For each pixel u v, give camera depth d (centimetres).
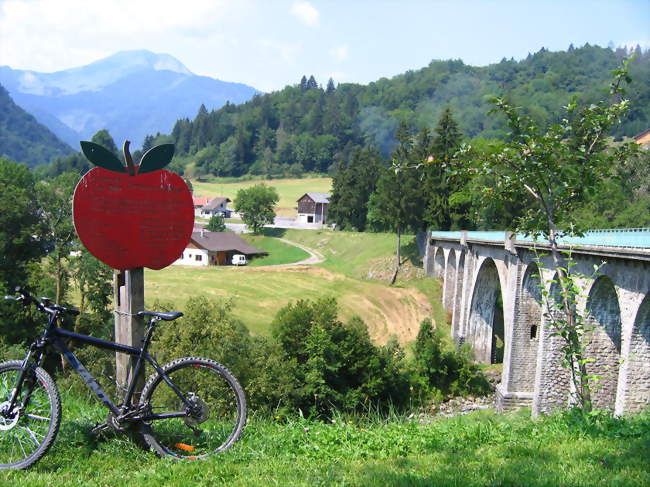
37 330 4016
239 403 676
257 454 659
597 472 591
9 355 1494
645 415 1055
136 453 650
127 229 788
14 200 4209
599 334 2427
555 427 845
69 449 649
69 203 4334
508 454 689
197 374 731
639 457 648
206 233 10338
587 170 1191
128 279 789
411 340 5634
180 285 6925
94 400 954
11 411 618
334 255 9981
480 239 4381
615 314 2420
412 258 7812
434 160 1311
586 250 2292
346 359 3272
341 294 6825
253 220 12225
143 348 658
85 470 604
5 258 4262
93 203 762
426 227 7731
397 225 7644
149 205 806
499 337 5444
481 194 1362
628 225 4481
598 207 4712
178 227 830
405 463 652
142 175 802
